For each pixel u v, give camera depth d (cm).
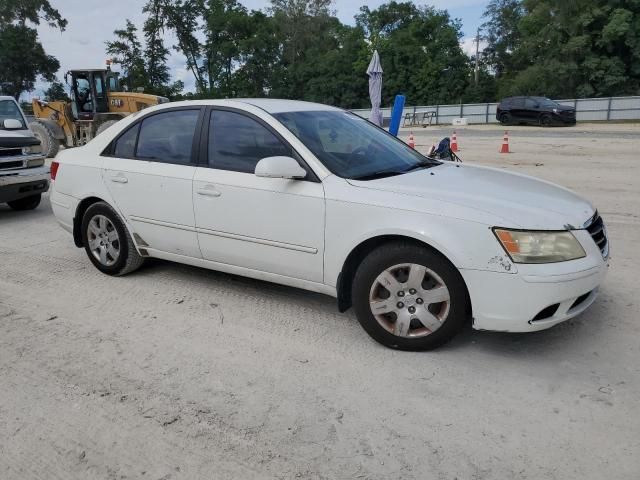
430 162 486
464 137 2552
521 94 4841
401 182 404
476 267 356
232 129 462
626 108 3756
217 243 466
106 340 420
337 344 408
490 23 7481
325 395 342
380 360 383
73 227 570
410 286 380
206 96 6162
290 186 419
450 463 281
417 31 6141
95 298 504
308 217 410
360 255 409
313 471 278
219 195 452
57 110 1862
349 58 6209
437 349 394
